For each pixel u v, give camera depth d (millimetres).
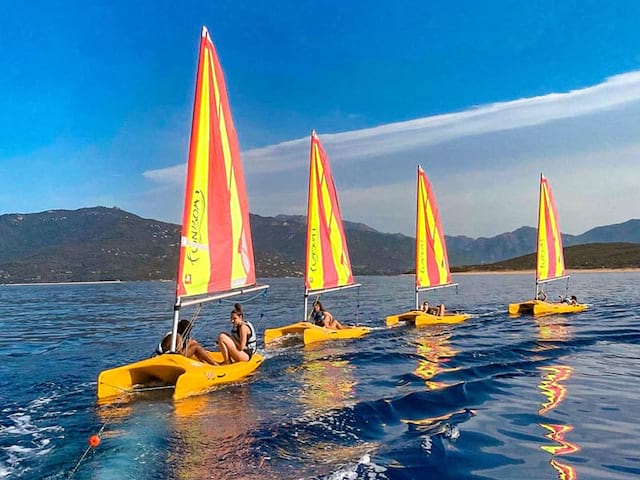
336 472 6281
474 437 7582
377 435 7742
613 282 66375
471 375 12070
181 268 11602
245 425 8266
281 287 89500
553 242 31438
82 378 12891
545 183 30906
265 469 6410
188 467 6551
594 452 6961
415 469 6383
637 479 6066
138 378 11078
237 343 13227
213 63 13102
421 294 56750
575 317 25719
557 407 9227
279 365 13875
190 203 12008
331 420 8508
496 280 91750
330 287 21609
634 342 17156
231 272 13445
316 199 21312
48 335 22859
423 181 26906
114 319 31078
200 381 10641
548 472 6289
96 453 7164
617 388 10656
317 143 21719
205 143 12617
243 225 14172
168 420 8648
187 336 11969
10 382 12406
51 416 9164
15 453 7289
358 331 20047
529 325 22656
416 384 11195
